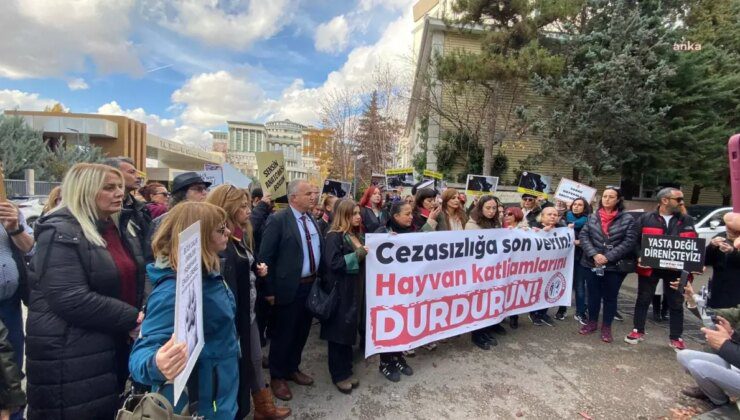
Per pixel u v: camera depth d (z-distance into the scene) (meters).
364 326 4.03
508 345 4.49
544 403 3.29
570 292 5.25
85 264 2.01
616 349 4.44
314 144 38.75
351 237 3.36
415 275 3.81
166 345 1.37
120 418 1.52
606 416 3.12
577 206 5.71
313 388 3.47
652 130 11.55
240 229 2.74
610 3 11.95
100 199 2.12
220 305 1.93
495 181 7.57
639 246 4.54
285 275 3.21
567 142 12.34
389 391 3.43
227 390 2.01
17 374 1.83
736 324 2.72
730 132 12.35
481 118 14.12
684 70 11.71
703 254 3.92
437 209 4.25
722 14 14.26
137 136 35.91
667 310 5.62
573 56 12.09
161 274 1.68
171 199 3.32
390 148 27.23
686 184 13.18
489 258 4.36
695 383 3.67
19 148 20.28
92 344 2.01
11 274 2.48
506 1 11.80
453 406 3.21
